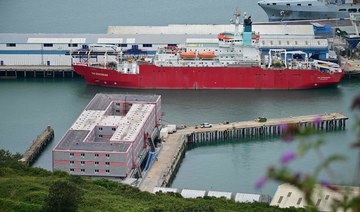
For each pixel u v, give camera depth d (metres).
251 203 185.62
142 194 193.75
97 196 181.62
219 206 181.12
